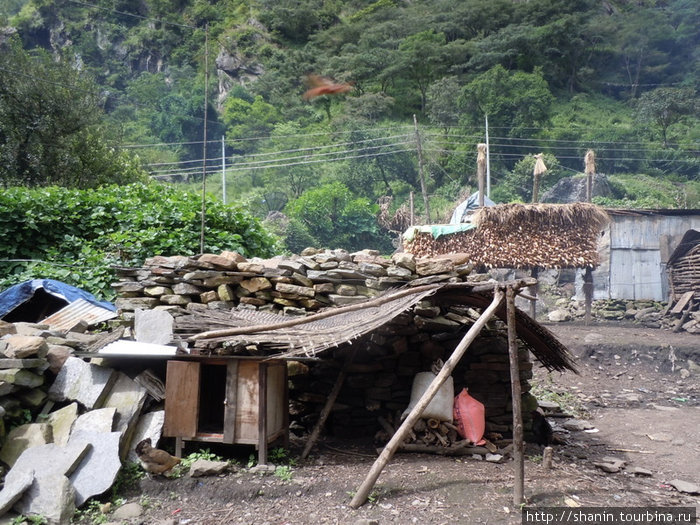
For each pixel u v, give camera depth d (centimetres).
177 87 6519
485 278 661
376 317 505
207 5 7612
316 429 574
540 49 6412
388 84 5825
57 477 423
